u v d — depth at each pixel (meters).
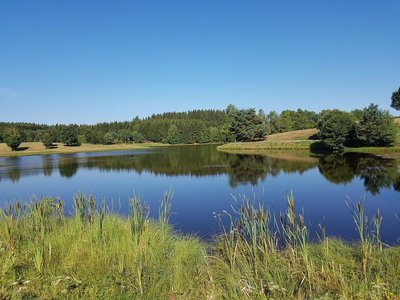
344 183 28.50
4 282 6.91
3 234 10.38
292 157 58.91
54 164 60.16
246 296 6.39
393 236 13.45
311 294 6.39
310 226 15.57
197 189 27.91
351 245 10.27
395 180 29.06
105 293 6.64
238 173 37.94
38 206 11.49
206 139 142.12
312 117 139.50
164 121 162.75
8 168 53.88
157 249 9.16
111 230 10.16
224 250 9.55
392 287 6.43
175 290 7.09
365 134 65.06
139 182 33.78
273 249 8.45
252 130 108.06
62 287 6.72
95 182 35.03
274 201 21.83
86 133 143.00
